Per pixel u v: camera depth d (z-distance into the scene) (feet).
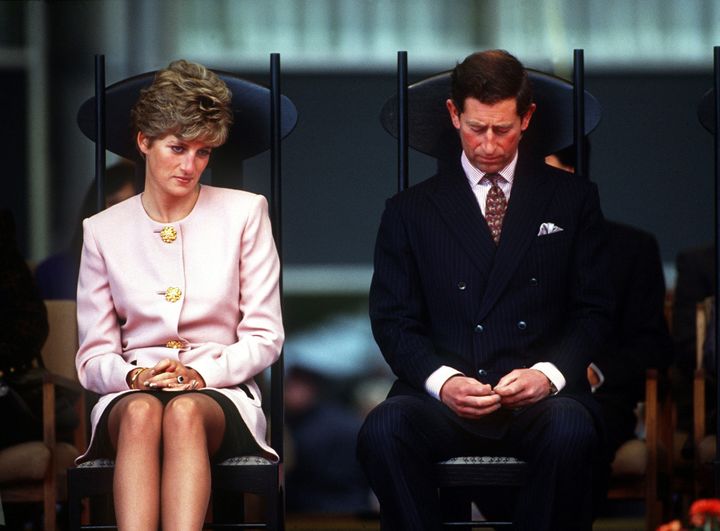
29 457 49.37
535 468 40.14
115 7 87.35
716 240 45.78
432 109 45.91
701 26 87.61
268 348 42.39
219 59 87.71
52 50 87.40
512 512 47.06
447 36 88.43
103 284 42.98
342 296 88.02
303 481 79.82
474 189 43.52
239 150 45.85
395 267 43.24
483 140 42.09
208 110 41.52
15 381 50.90
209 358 41.60
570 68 87.66
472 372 42.29
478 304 42.47
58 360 53.72
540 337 42.45
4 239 51.42
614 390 52.26
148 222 42.98
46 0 86.48
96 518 46.24
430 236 42.98
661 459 54.39
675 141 87.76
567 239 42.88
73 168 87.56
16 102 87.35
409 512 39.96
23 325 50.62
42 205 87.35
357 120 88.48
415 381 41.65
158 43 87.35
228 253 42.86
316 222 88.43
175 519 38.01
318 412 83.30
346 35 88.43
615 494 52.60
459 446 41.52
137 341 42.57
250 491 40.45
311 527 72.13
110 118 45.85
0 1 86.99
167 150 41.75
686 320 58.90
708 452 50.34
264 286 43.04
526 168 43.68
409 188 44.21
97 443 40.83
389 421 40.40
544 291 42.55
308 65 88.17
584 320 42.50
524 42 88.07
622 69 87.66
